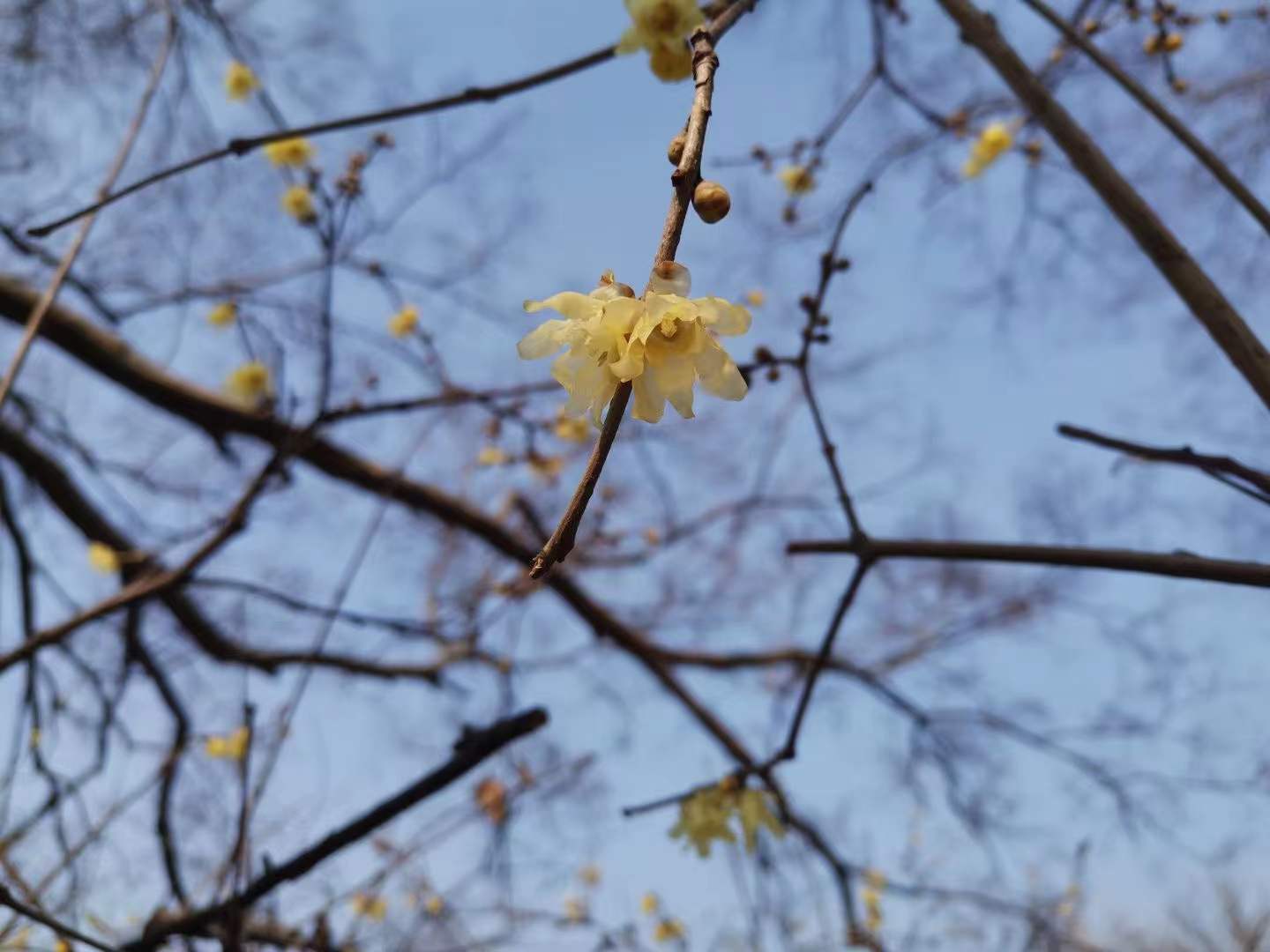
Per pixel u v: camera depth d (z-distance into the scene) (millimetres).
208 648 5348
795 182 4496
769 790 2607
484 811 4016
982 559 2049
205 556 3498
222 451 5113
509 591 5160
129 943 2520
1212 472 2090
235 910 2473
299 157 3727
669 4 1656
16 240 4586
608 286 1176
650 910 4930
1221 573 1691
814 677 2508
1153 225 1997
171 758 4125
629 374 1058
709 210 1149
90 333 5184
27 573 4957
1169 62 3592
